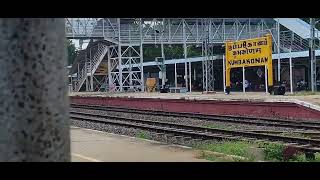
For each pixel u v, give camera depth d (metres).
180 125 21.41
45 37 2.49
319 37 61.28
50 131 2.50
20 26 2.45
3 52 2.45
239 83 70.62
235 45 48.78
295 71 66.44
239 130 19.72
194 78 76.75
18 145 2.45
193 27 64.31
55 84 2.52
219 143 14.92
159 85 70.31
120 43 62.97
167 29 63.50
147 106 41.19
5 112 2.46
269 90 44.97
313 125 22.03
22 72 2.45
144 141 14.16
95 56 71.56
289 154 12.09
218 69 73.44
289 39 67.75
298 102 27.84
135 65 68.50
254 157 11.27
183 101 36.50
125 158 10.48
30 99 2.46
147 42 63.62
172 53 98.38
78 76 77.06
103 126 22.55
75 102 53.75
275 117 28.19
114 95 54.72
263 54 45.34
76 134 16.91
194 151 11.71
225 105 32.56
